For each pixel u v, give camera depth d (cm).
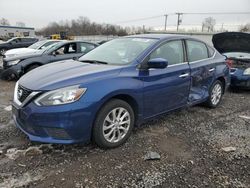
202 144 414
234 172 339
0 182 301
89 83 353
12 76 854
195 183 314
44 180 307
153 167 343
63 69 397
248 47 823
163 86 438
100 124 363
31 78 378
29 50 1061
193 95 516
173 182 314
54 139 341
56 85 342
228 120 529
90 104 345
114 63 421
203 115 552
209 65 550
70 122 336
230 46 853
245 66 757
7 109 549
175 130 465
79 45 945
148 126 476
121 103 383
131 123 405
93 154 368
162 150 389
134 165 346
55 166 336
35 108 337
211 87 573
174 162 357
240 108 620
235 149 401
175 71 459
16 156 355
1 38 4781
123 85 379
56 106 333
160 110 449
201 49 551
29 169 327
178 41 491
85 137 354
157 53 441
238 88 799
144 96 411
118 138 391
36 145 384
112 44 492
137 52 430
